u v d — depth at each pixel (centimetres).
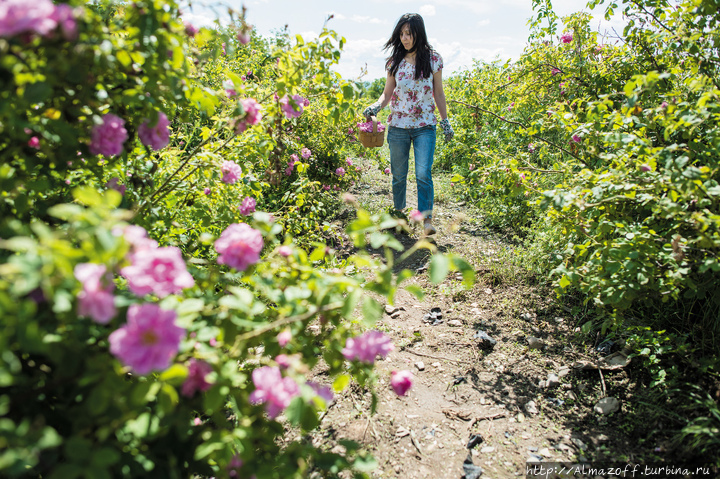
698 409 201
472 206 567
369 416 227
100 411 108
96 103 152
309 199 423
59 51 123
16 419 122
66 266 97
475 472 195
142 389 112
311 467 190
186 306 127
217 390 123
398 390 165
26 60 121
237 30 206
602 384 238
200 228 258
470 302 336
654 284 218
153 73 158
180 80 172
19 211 142
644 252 214
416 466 199
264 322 149
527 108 625
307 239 362
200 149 239
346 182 632
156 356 105
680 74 298
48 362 131
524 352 277
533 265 358
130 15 150
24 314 94
